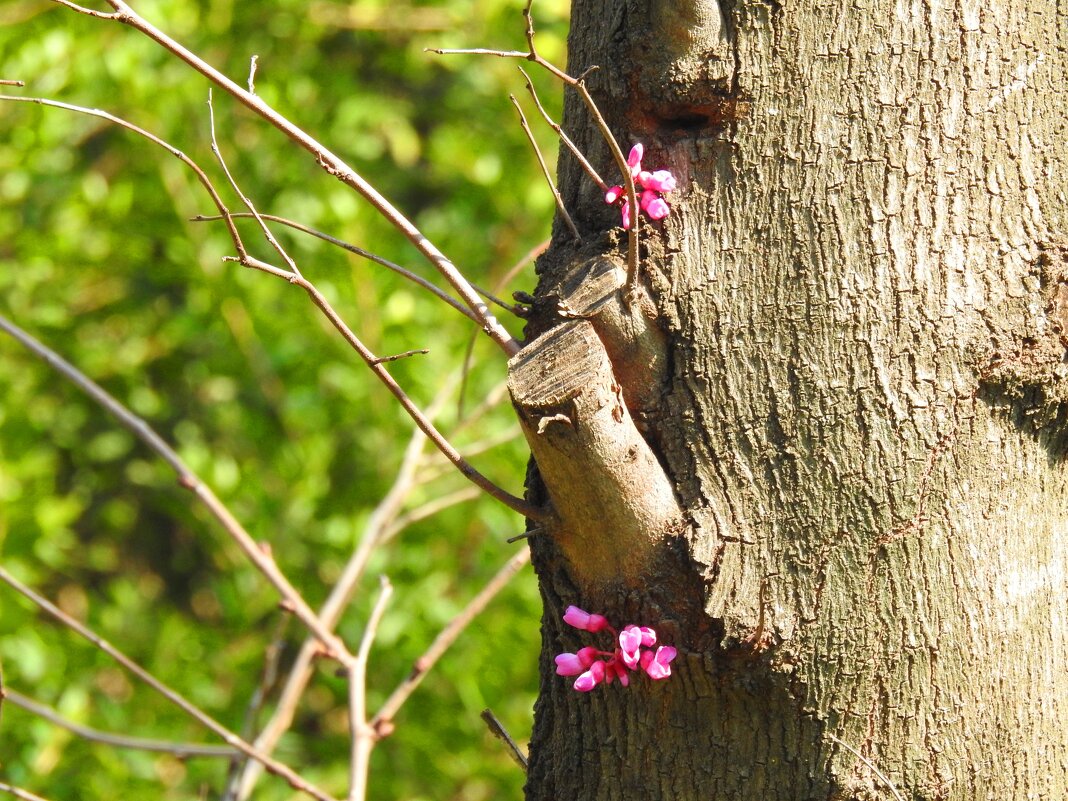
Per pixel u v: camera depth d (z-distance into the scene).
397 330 4.23
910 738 2.60
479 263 4.80
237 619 4.51
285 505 4.47
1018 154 2.61
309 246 4.22
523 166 4.83
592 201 2.63
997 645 2.61
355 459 4.68
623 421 2.60
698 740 2.61
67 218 4.62
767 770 2.61
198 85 4.48
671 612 2.61
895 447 2.60
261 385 4.76
